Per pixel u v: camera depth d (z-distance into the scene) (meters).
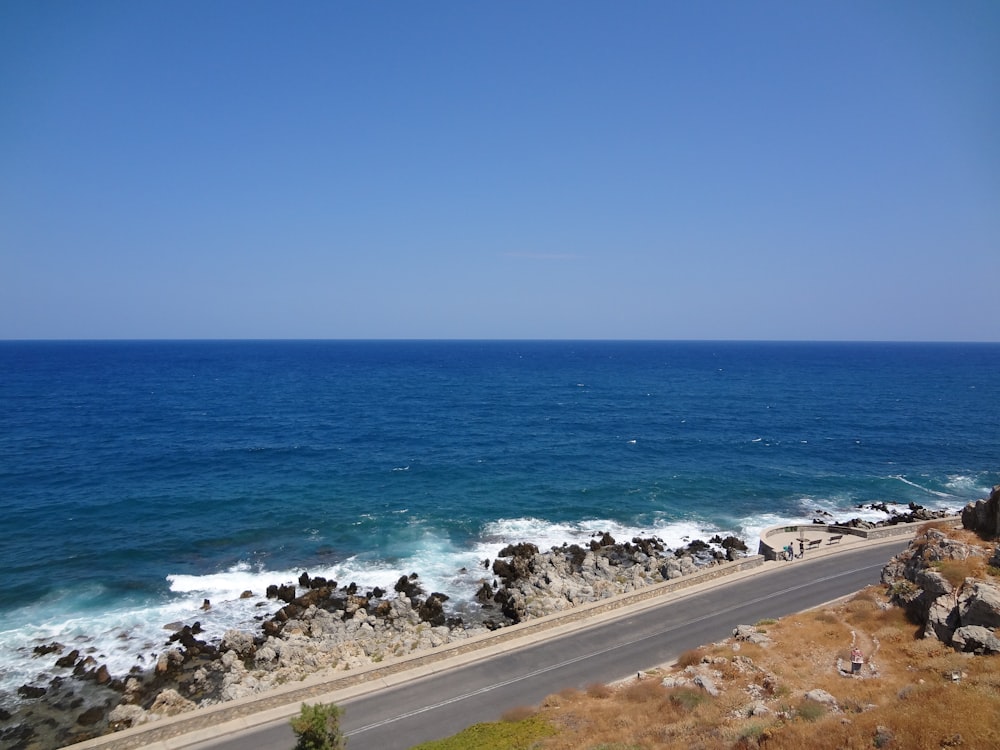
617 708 25.48
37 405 129.62
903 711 19.22
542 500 69.88
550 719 25.22
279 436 102.19
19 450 86.75
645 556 52.66
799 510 68.19
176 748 25.27
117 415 118.62
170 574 48.50
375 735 26.00
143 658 36.16
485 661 31.95
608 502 69.69
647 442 102.25
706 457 92.19
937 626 27.16
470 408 139.50
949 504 70.94
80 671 34.72
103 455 85.31
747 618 36.09
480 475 80.00
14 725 30.25
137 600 43.78
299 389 173.62
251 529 58.66
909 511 67.31
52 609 42.09
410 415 127.31
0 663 35.44
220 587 46.28
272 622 40.06
